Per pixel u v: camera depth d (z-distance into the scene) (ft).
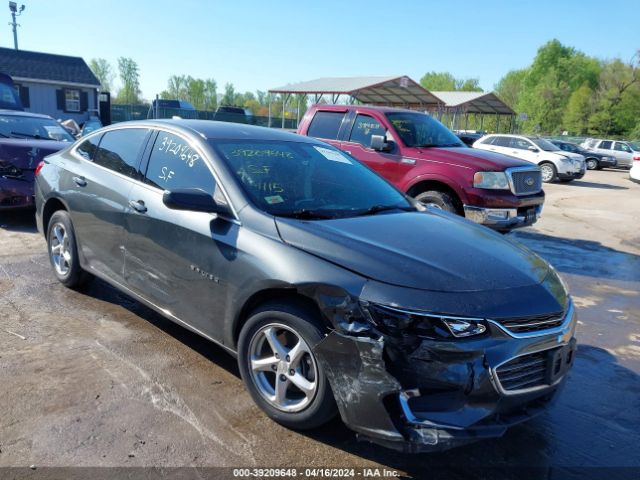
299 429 9.82
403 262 9.29
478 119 260.62
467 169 23.34
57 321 14.03
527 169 24.21
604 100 207.41
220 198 11.23
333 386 8.93
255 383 10.23
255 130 14.05
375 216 11.85
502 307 8.79
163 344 13.10
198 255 11.12
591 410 11.64
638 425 11.13
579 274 23.43
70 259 15.61
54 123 29.68
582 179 75.51
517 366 8.86
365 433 8.64
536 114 241.35
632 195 56.80
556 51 288.71
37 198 17.11
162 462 8.84
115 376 11.44
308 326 9.25
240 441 9.53
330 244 9.68
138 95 254.27
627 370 13.79
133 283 13.16
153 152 13.30
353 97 109.09
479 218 23.15
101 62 260.01
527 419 9.07
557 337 9.32
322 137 28.04
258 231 10.32
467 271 9.41
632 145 118.83
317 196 12.12
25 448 8.94
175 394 10.91
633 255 27.78
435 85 367.25
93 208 14.26
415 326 8.39
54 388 10.80
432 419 8.32
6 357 11.93
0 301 15.15
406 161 24.91
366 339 8.47
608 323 17.40
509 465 9.48
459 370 8.37
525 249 11.71
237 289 10.27
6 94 37.27
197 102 280.10
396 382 8.31
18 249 20.56
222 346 11.00
